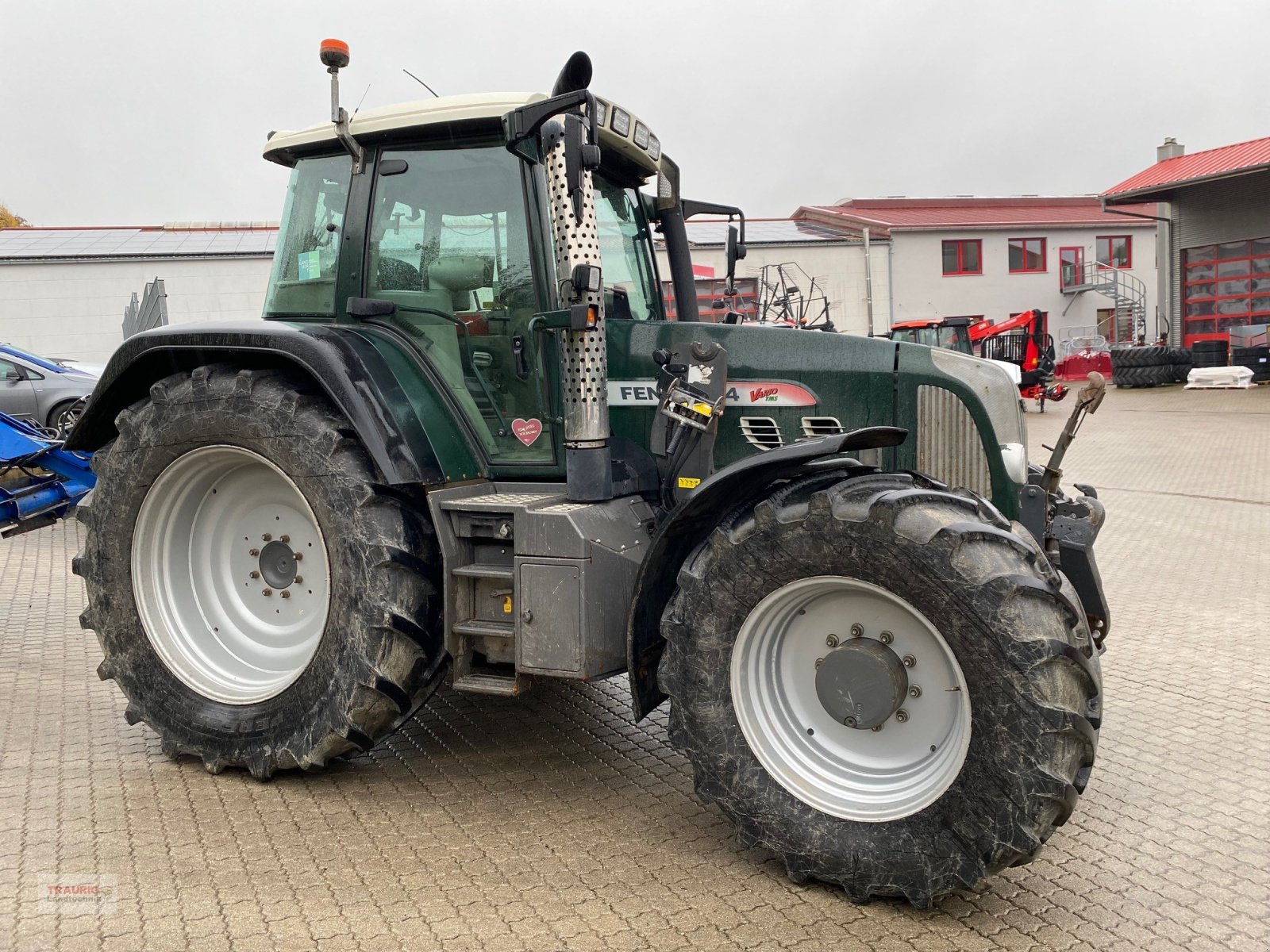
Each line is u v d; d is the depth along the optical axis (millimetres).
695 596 2975
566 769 3791
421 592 3424
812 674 2988
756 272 29281
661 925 2672
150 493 3816
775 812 2879
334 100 3740
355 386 3428
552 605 3207
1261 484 10609
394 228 3828
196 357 3822
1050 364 21062
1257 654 5148
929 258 31859
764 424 3625
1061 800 2527
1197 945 2588
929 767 2785
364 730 3447
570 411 3359
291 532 3797
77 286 22391
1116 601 6246
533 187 3584
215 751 3643
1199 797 3514
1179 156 29547
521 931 2635
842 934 2633
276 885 2873
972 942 2596
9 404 12609
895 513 2674
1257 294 25281
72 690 4676
